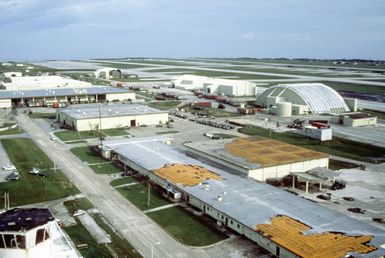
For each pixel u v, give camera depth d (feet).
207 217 190.70
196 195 201.05
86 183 240.32
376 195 224.94
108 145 308.19
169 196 213.87
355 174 263.70
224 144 292.61
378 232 159.84
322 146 341.00
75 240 165.78
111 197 217.97
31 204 207.51
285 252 148.05
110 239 168.35
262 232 158.92
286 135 382.63
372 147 337.52
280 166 243.19
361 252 142.51
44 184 233.96
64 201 211.82
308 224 166.50
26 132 385.70
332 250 143.95
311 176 233.76
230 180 224.12
